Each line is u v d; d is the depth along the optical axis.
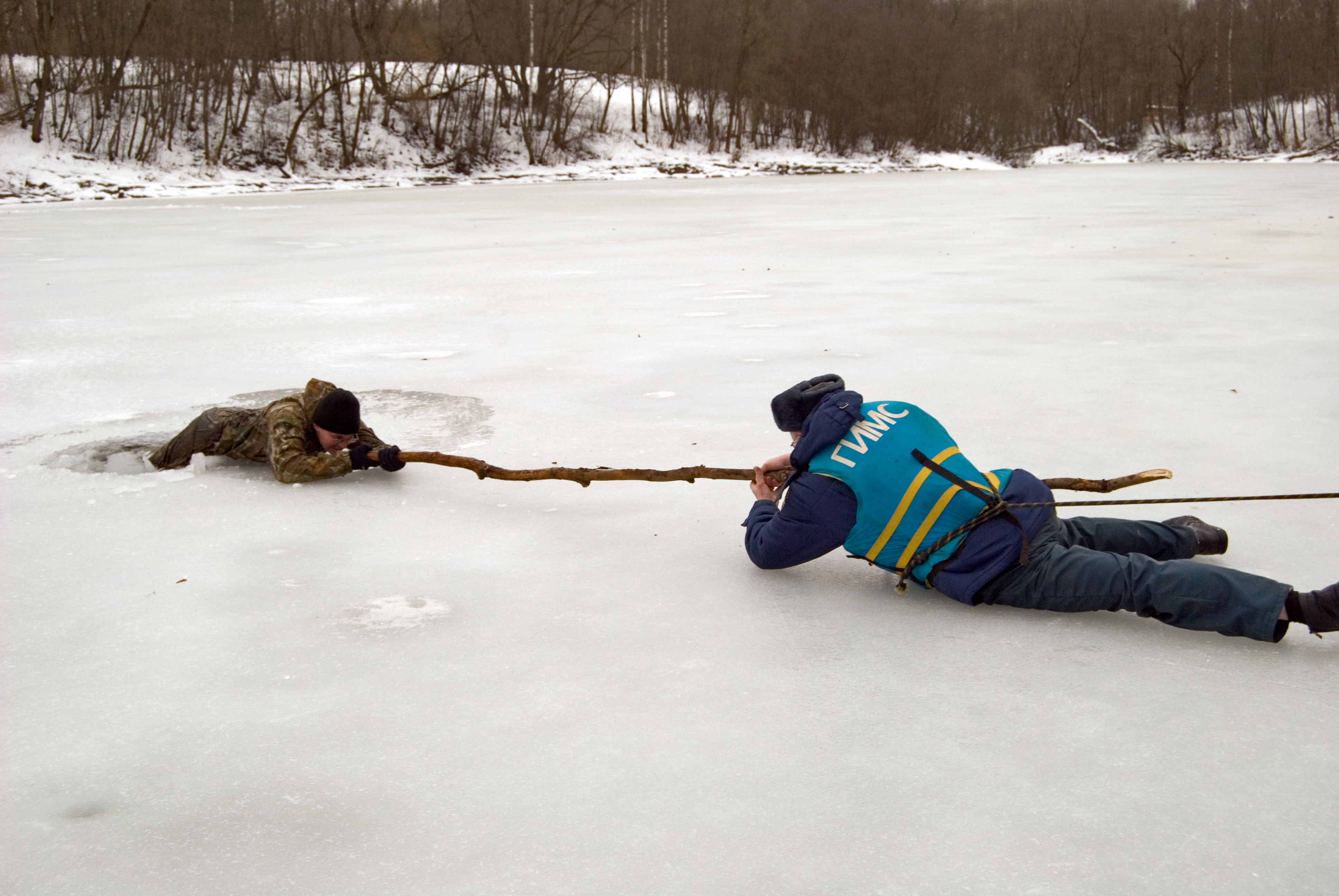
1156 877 2.21
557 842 2.35
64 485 5.09
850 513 3.56
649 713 2.89
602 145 60.56
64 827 2.45
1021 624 3.43
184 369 7.71
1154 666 3.12
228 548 4.23
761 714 2.88
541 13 56.16
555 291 11.52
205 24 44.84
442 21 55.50
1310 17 77.25
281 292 11.82
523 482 5.00
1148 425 5.68
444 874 2.25
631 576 3.89
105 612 3.64
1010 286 11.34
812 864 2.26
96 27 42.44
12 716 2.96
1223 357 7.44
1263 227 17.98
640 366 7.50
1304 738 2.72
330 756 2.71
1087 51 94.56
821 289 11.34
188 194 41.06
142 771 2.67
